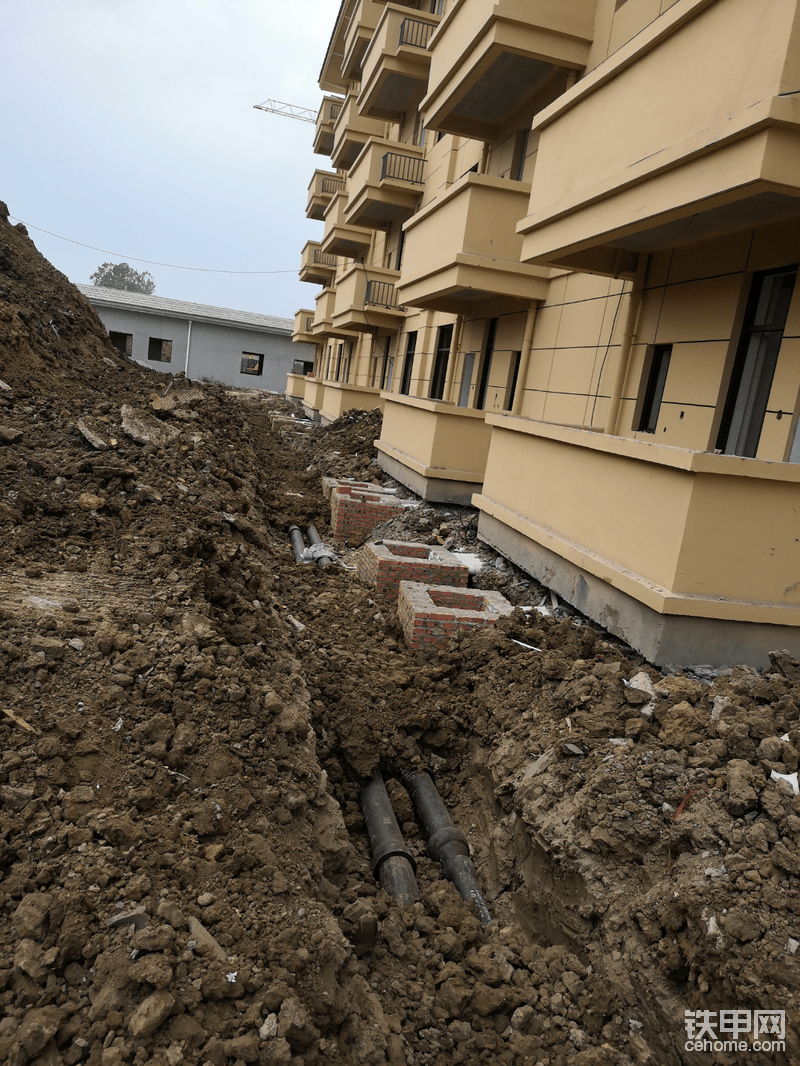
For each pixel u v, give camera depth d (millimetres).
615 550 5512
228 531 6977
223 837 3205
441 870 4379
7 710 3283
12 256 13367
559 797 4051
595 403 8570
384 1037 2838
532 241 7707
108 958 2438
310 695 5176
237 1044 2289
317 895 3303
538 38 8633
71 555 5320
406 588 7043
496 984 3422
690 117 5023
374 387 21109
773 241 5766
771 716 4023
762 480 4598
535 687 5258
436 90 10977
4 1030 2186
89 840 2861
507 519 7645
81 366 11352
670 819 3572
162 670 3947
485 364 12461
